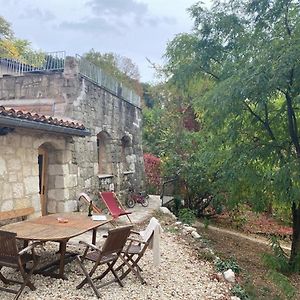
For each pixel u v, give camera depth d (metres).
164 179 15.29
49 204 8.46
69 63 9.48
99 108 10.91
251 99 7.48
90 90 10.25
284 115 8.43
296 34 7.12
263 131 8.80
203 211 14.47
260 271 7.82
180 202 13.75
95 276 5.32
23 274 4.44
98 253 5.02
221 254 8.45
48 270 5.19
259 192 8.41
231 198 9.34
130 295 4.70
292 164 7.32
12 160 6.70
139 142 15.39
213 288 5.16
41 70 10.26
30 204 7.10
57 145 8.32
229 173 8.39
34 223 5.57
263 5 8.07
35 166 7.32
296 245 8.27
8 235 4.22
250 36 8.53
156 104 20.86
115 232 4.60
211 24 9.27
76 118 9.34
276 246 8.32
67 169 8.65
